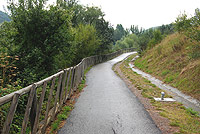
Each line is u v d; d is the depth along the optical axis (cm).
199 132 399
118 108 572
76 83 844
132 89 881
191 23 779
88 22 3441
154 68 1413
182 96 758
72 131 403
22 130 281
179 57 1198
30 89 301
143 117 491
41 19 809
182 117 501
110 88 902
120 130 408
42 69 820
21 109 406
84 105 607
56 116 492
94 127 425
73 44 1125
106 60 3186
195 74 834
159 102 654
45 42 807
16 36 820
